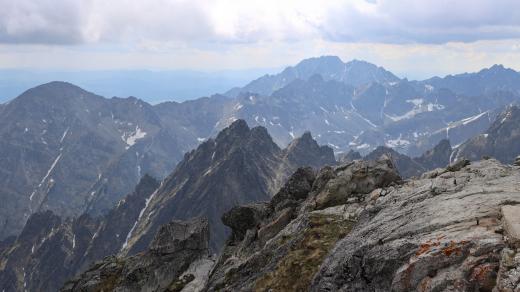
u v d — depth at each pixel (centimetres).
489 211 2298
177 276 5053
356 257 2528
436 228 2334
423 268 2091
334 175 4656
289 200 4866
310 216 3706
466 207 2441
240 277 3803
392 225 2645
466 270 1950
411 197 3014
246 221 5022
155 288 4997
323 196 4131
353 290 2458
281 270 3192
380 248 2414
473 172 3166
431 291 1984
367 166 4256
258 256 3828
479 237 2066
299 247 3338
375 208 3216
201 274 4903
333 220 3550
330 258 2789
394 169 4247
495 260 1931
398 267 2245
